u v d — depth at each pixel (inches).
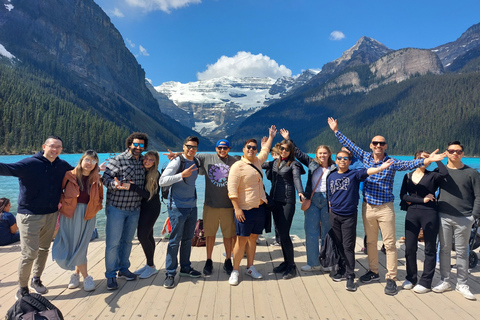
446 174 149.5
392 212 157.2
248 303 138.1
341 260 164.9
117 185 144.9
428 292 152.7
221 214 171.2
